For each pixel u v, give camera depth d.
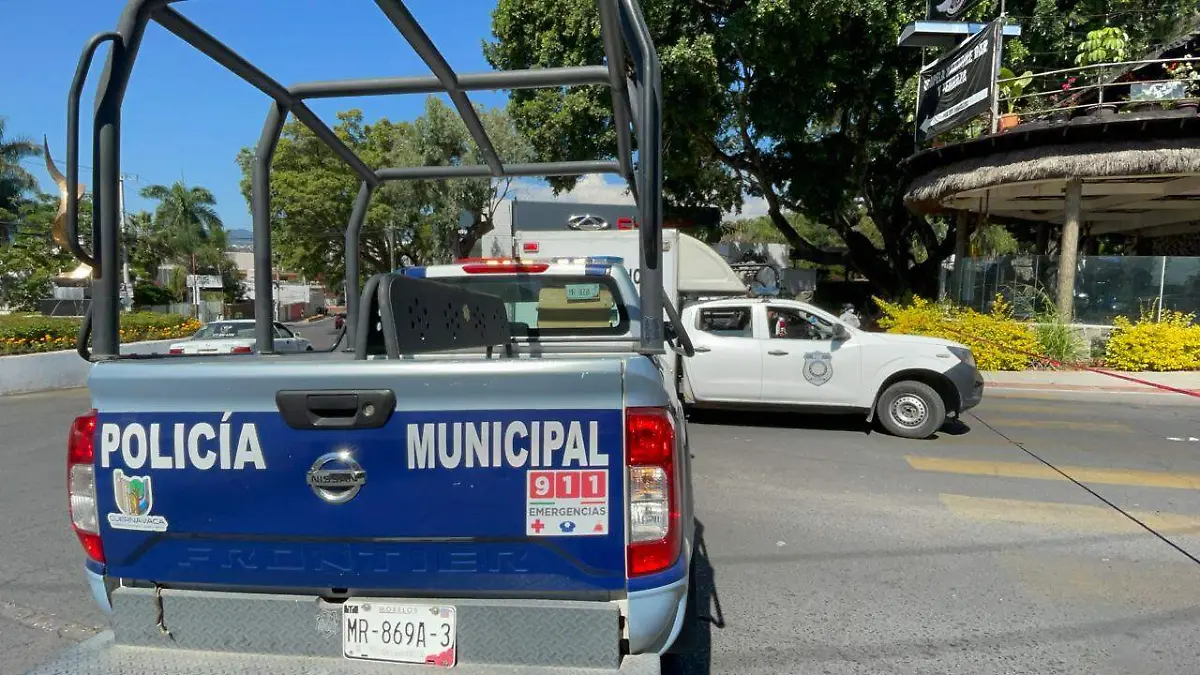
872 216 23.38
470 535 2.15
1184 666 3.26
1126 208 18.55
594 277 4.77
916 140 16.64
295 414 2.15
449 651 2.17
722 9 16.47
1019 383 12.42
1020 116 14.77
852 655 3.35
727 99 17.17
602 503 2.13
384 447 2.14
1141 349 13.42
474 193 24.80
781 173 22.08
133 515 2.27
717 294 9.98
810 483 6.27
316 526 2.18
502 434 2.12
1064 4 17.17
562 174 4.04
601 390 2.11
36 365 13.30
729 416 9.58
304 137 34.97
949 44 15.51
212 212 51.56
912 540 4.89
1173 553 4.67
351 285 4.14
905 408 8.16
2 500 5.78
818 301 29.50
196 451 2.21
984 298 16.17
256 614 2.24
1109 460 7.14
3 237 35.56
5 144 36.53
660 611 2.17
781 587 4.12
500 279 4.82
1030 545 4.80
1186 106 13.55
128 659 2.23
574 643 2.14
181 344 13.37
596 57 16.02
